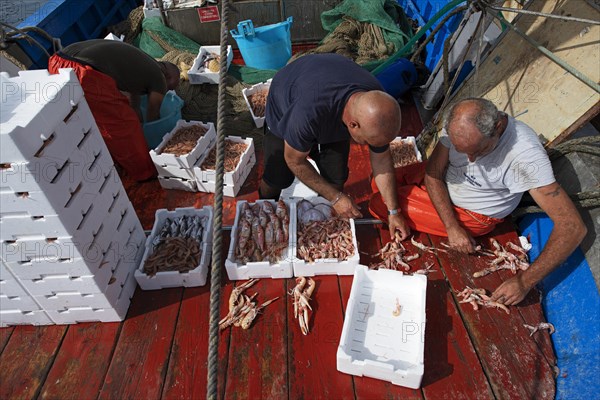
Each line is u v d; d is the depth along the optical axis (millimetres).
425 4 5695
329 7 5777
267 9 5719
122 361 2562
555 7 3240
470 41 3574
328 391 2391
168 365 2539
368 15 5293
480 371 2455
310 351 2570
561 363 2484
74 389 2449
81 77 3098
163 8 5453
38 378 2502
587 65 2838
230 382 2445
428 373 2449
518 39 3516
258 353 2570
